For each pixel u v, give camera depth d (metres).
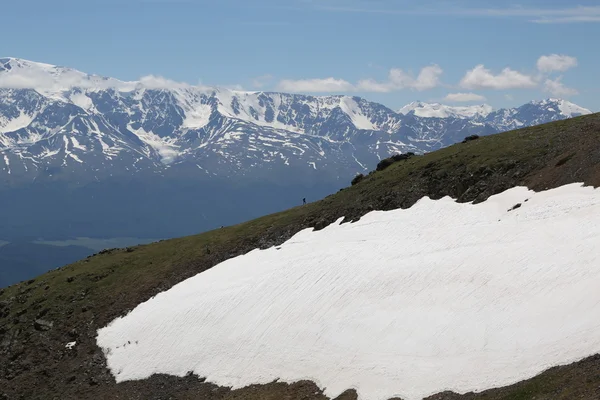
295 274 77.69
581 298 52.59
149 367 78.12
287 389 63.44
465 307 59.31
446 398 51.19
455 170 88.62
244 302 77.88
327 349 64.56
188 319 80.88
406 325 61.16
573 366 46.62
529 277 58.44
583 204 64.81
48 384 83.94
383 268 70.62
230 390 68.19
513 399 46.72
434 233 74.75
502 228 68.75
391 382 56.25
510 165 82.56
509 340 53.00
